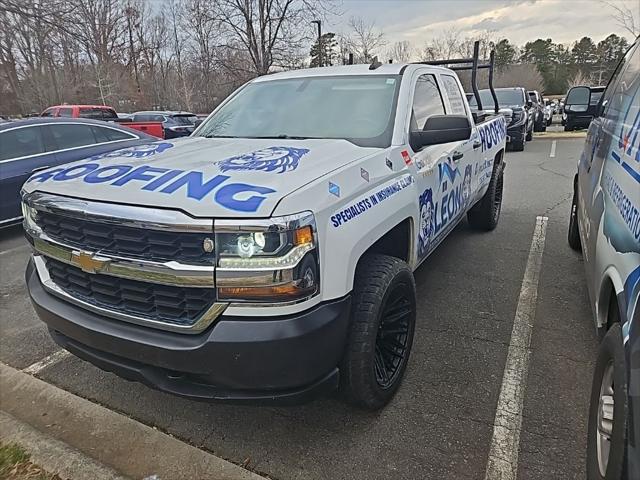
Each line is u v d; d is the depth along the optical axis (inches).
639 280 67.3
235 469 90.4
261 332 75.9
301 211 77.7
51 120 275.3
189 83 1214.3
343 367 94.8
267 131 131.8
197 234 75.5
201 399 82.6
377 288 95.8
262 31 725.3
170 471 90.5
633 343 65.2
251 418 105.1
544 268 184.1
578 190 173.5
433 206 133.7
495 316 146.9
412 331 114.3
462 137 118.3
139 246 80.5
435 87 154.9
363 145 115.6
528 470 88.4
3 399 114.2
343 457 93.0
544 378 115.4
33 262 105.9
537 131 789.9
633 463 59.9
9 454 95.3
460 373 118.3
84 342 91.0
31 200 94.3
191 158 101.5
